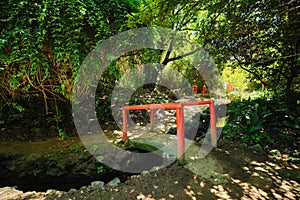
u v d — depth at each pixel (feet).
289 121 11.79
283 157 9.21
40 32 9.09
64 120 13.30
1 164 9.77
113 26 11.35
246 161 8.65
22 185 9.65
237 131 11.46
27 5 9.42
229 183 7.07
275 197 6.35
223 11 10.34
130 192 6.75
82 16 9.78
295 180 7.35
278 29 11.47
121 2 12.53
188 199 6.27
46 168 9.59
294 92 13.70
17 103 12.45
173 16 12.38
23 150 10.29
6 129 12.40
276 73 16.14
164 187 6.91
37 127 12.71
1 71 10.18
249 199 6.23
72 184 9.62
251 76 19.06
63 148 10.53
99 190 7.02
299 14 9.97
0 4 9.25
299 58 13.94
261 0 9.39
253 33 12.44
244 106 14.82
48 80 11.19
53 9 9.33
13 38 9.11
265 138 10.97
